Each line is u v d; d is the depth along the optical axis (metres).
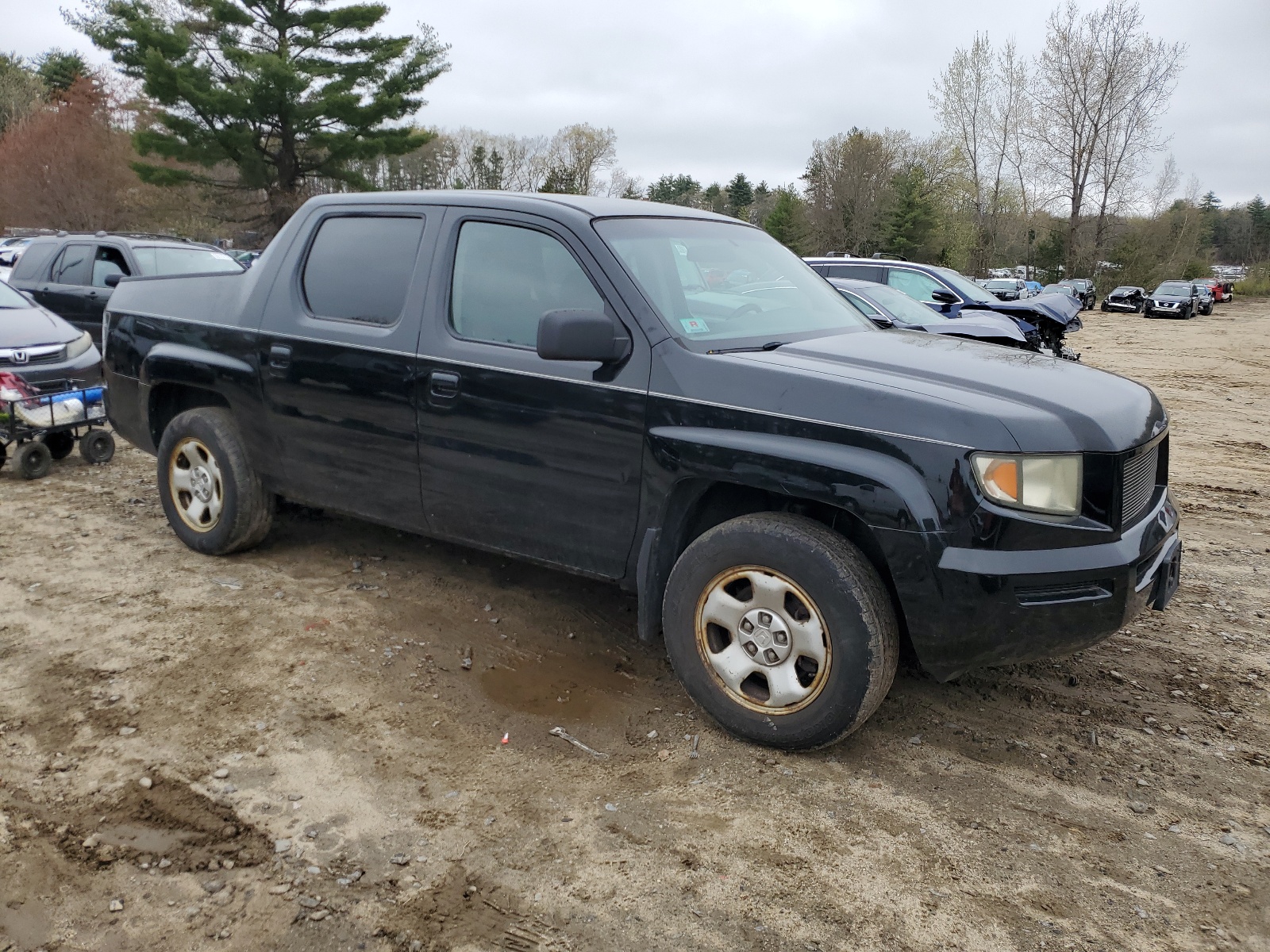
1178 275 66.81
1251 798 3.09
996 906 2.52
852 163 66.81
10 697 3.43
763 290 3.98
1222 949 2.39
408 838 2.72
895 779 3.12
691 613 3.30
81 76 48.12
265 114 35.62
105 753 3.09
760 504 3.43
